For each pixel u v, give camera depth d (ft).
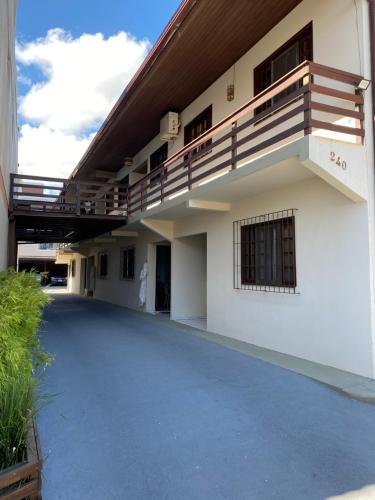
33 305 11.75
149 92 29.45
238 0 19.67
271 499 7.75
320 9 18.43
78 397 13.71
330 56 17.71
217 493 7.97
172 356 19.88
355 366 15.84
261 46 22.75
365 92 15.94
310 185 18.49
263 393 13.97
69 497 7.88
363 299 15.57
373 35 15.85
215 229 26.94
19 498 6.72
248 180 19.03
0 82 17.99
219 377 16.02
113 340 24.44
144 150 41.50
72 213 34.35
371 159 15.75
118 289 49.39
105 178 52.65
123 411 12.40
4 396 7.46
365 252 15.55
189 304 34.76
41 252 107.86
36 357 12.75
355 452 9.64
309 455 9.51
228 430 10.95
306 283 18.52
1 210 22.59
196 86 28.50
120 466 9.05
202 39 22.81
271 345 20.95
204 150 22.85
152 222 32.89
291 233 19.62
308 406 12.67
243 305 23.54
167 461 9.27
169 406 12.80
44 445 10.10
